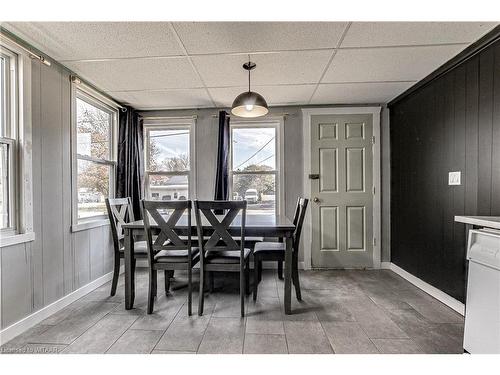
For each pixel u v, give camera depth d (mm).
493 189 1916
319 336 1909
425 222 2730
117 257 2678
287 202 3568
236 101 2252
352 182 3514
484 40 1954
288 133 3562
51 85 2307
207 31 1901
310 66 2436
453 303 2312
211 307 2381
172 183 3729
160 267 2305
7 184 1965
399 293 2674
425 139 2727
